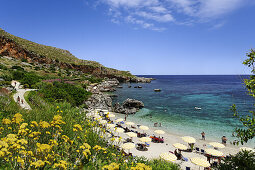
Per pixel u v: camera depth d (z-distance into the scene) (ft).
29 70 216.95
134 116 109.29
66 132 16.78
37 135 11.46
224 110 126.11
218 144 55.11
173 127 86.53
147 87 318.24
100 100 127.75
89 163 12.50
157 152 53.78
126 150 52.54
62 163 8.98
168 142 65.62
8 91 79.61
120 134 68.69
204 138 69.67
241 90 268.00
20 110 25.53
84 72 371.15
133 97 189.57
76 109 31.83
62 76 235.81
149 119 101.96
